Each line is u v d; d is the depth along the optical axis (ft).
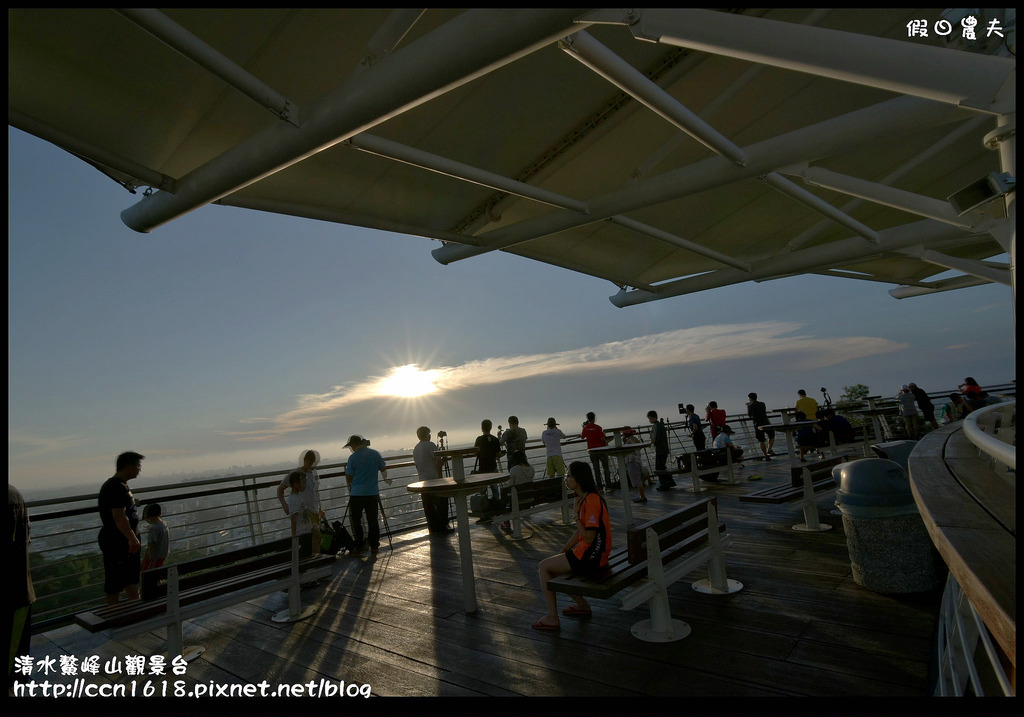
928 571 13.87
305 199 24.53
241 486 24.32
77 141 17.85
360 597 18.75
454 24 12.55
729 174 22.54
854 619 12.78
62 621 17.80
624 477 26.91
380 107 14.01
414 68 13.14
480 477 17.88
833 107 28.96
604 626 13.97
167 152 20.54
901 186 36.22
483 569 21.09
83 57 15.96
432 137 23.85
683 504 31.32
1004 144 11.80
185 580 14.64
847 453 43.32
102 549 17.69
